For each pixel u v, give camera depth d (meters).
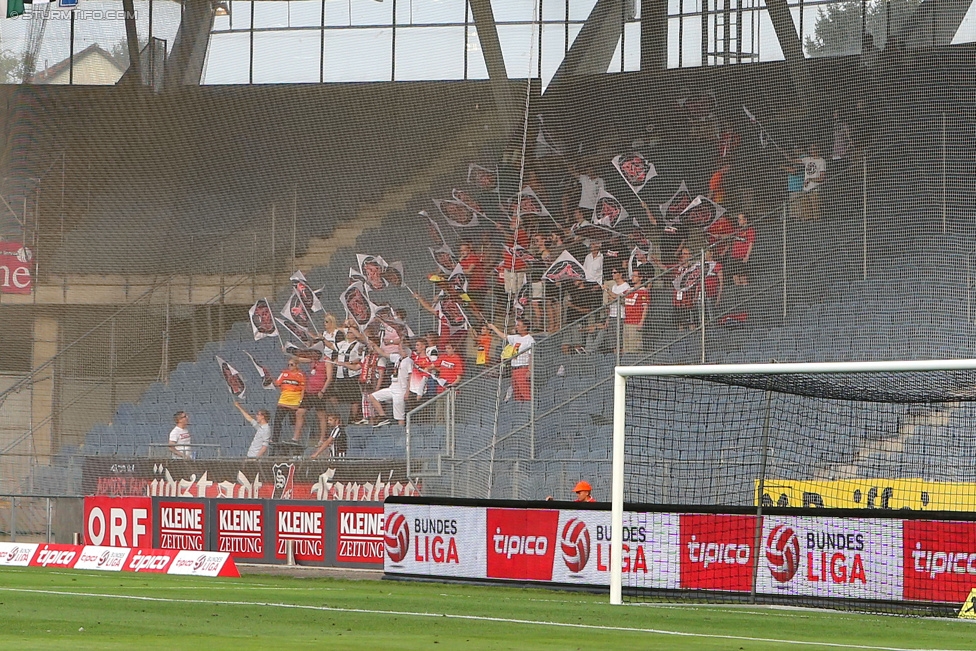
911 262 71.88
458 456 72.38
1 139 94.62
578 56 87.00
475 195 86.50
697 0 83.44
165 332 88.81
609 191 82.81
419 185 88.56
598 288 79.56
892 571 38.34
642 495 63.50
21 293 91.31
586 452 68.69
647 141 82.94
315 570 56.03
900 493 49.84
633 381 69.56
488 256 83.50
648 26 84.81
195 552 52.69
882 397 47.34
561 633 29.38
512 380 75.75
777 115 79.31
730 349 72.94
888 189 74.44
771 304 74.00
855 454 58.88
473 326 80.75
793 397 61.88
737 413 63.75
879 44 77.56
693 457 63.16
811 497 51.56
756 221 77.38
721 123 80.94
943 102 74.81
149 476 76.25
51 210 92.94
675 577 42.28
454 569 48.16
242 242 90.38
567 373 74.81
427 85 91.12
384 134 90.81
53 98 95.19
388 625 30.84
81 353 89.38
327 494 71.00
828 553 39.59
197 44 95.44
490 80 89.25
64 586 43.41
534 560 46.03
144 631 28.41
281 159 92.06
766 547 40.81
